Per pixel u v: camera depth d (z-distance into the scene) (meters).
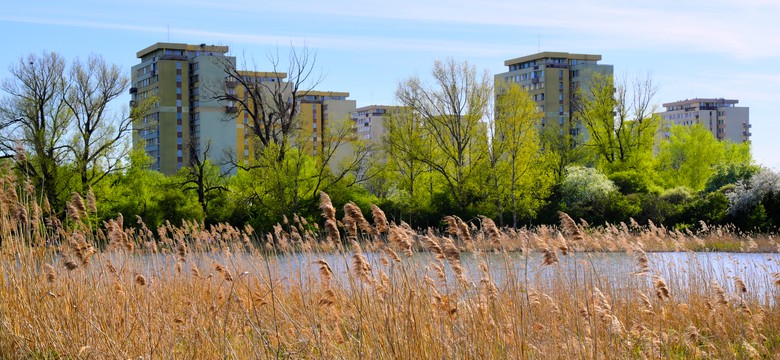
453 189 48.28
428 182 52.88
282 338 8.25
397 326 7.66
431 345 7.57
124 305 8.61
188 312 9.00
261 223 43.09
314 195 45.41
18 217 9.40
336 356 7.70
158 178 49.91
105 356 7.79
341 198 45.84
